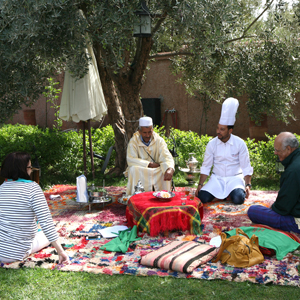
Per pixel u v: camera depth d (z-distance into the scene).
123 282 2.97
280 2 5.83
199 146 7.68
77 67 4.91
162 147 5.21
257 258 3.21
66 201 5.45
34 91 5.20
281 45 6.43
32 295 2.80
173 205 3.99
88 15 5.42
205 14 4.85
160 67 11.82
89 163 7.67
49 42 4.82
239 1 6.60
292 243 3.48
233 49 6.94
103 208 5.03
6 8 4.28
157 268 3.18
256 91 6.92
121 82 6.73
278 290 2.80
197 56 5.57
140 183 4.91
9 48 4.57
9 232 3.23
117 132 7.36
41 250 3.59
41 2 4.14
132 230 3.95
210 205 5.06
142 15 4.88
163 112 12.00
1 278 3.03
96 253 3.51
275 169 6.72
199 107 11.30
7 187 3.22
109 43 4.75
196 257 3.23
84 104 6.20
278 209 3.71
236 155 5.23
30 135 7.70
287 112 7.38
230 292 2.79
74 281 2.99
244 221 4.29
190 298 2.74
